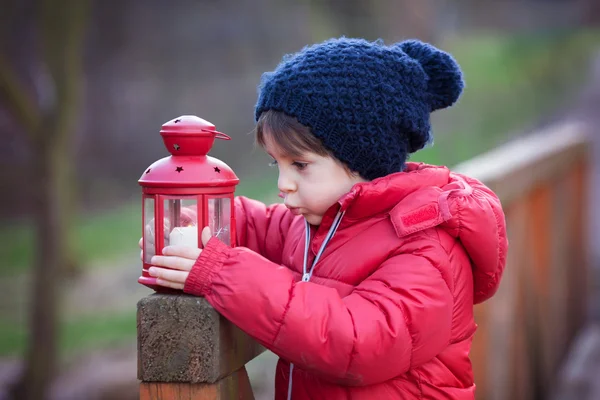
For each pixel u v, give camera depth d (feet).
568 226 15.07
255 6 47.52
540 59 54.65
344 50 5.51
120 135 47.78
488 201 5.58
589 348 15.62
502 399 10.14
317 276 5.52
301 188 5.48
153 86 47.88
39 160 24.89
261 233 6.47
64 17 24.90
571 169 15.33
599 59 54.34
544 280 12.93
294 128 5.31
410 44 6.18
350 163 5.45
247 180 44.75
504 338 10.26
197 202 4.79
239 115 47.98
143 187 4.94
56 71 24.98
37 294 24.25
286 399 5.67
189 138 4.77
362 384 4.87
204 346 4.67
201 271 4.69
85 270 34.83
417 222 5.22
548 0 62.80
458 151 41.09
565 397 13.44
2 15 40.75
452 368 5.44
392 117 5.48
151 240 4.97
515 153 11.75
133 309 30.35
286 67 5.48
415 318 4.89
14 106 24.52
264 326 4.65
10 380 25.35
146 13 46.78
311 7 29.71
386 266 5.15
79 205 45.52
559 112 46.60
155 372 4.73
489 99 49.26
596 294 18.94
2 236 42.16
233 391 4.99
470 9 63.00
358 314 4.78
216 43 47.80
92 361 24.72
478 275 5.67
